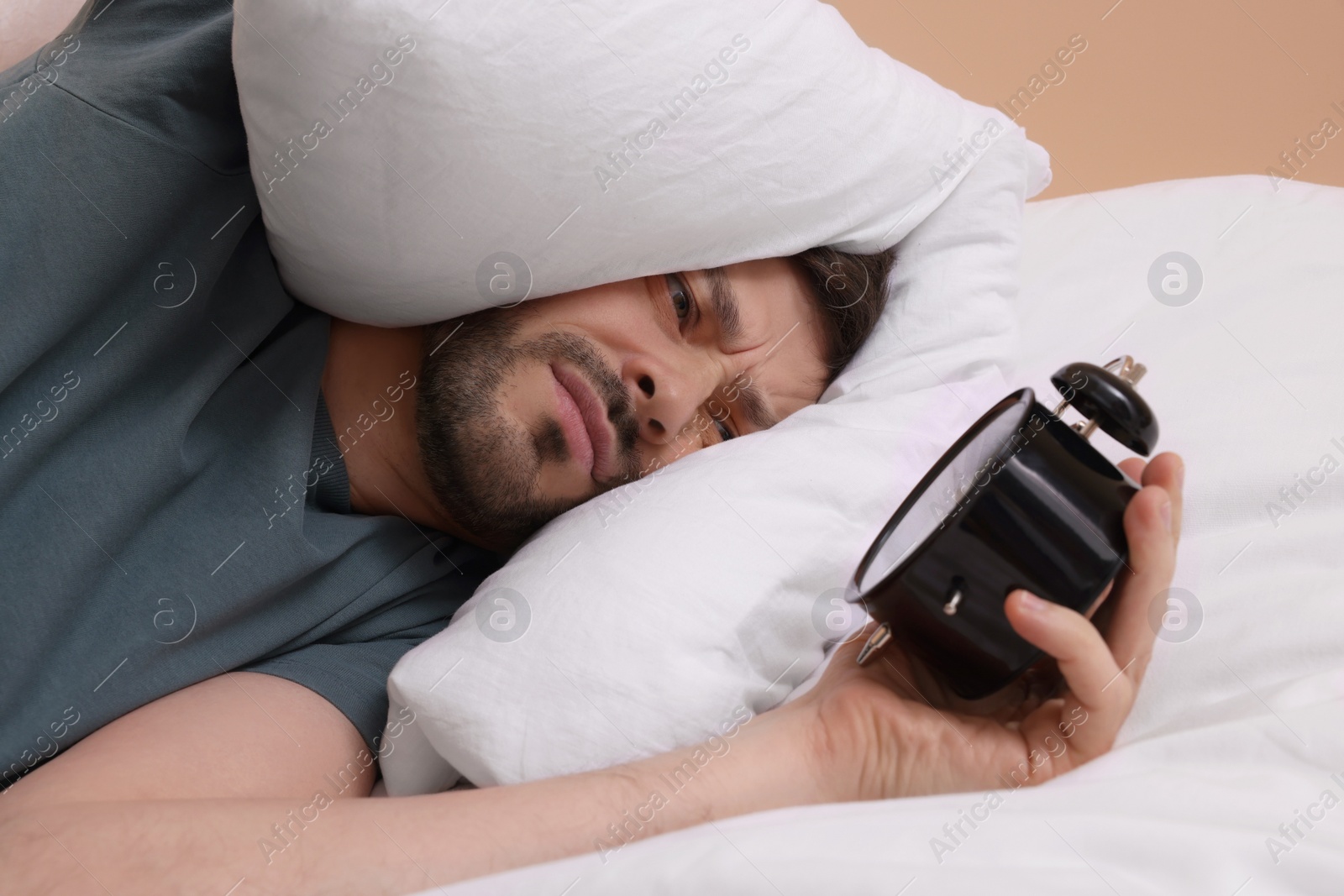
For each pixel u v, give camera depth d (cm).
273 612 84
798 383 101
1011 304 103
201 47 80
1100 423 59
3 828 57
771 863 48
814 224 93
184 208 81
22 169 74
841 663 70
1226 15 163
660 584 73
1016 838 49
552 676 70
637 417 91
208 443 83
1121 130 173
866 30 174
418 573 96
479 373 86
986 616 58
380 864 56
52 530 73
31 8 105
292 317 93
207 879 54
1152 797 53
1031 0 168
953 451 65
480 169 74
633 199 80
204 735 71
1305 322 93
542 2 71
